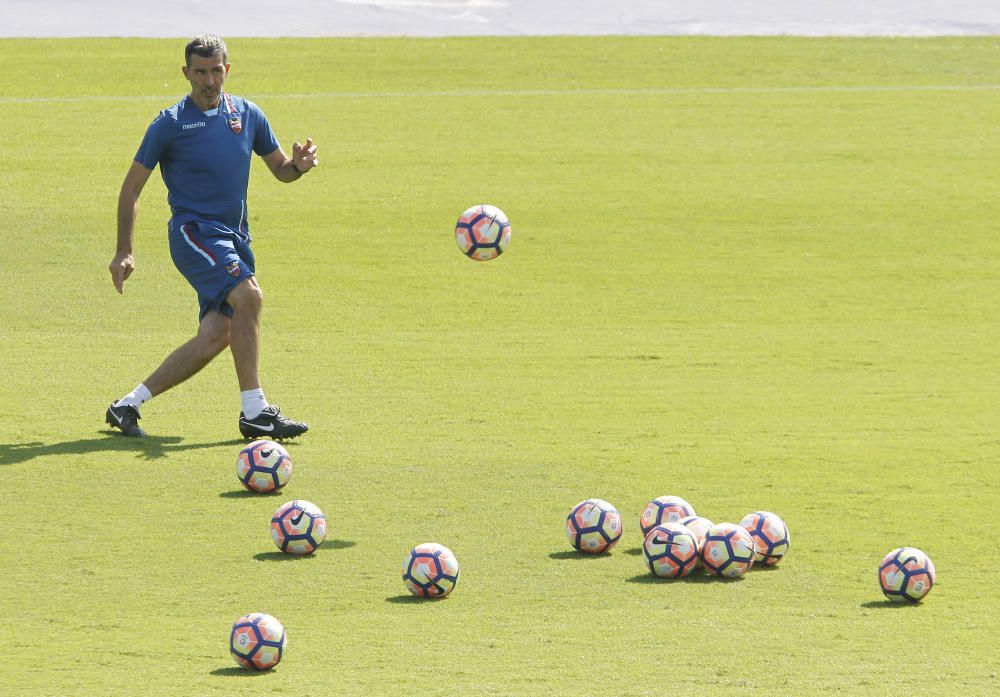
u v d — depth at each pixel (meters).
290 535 29.92
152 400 46.00
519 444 40.75
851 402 47.72
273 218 82.44
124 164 93.06
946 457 39.94
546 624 25.58
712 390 49.44
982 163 99.19
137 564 29.25
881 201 89.31
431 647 24.27
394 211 84.62
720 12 161.38
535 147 100.50
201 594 27.36
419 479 36.62
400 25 150.00
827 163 98.25
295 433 40.62
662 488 36.06
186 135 40.53
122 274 40.72
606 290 69.44
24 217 80.12
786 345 58.41
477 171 94.12
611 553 30.48
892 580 27.14
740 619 25.98
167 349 55.44
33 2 149.88
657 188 91.25
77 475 36.41
